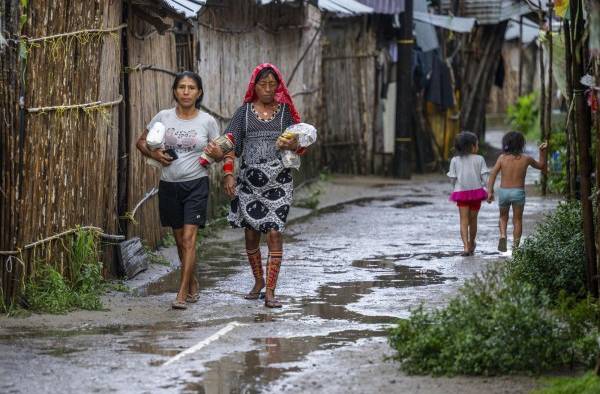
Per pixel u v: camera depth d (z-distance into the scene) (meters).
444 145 29.22
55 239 10.05
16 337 8.60
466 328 7.57
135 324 9.23
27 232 9.56
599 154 8.55
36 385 7.17
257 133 10.23
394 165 26.23
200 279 11.73
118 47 11.45
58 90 9.95
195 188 10.22
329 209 19.53
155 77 13.07
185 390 7.08
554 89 38.53
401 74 25.86
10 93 9.16
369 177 26.44
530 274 9.99
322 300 10.49
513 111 46.47
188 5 12.80
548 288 9.88
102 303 10.08
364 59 26.44
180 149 10.23
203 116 10.32
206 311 9.88
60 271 10.16
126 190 12.02
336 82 26.75
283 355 8.07
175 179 10.22
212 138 10.32
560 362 7.55
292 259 13.30
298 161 10.18
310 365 7.76
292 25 21.28
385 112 26.77
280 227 10.16
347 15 25.39
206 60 16.02
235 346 8.37
